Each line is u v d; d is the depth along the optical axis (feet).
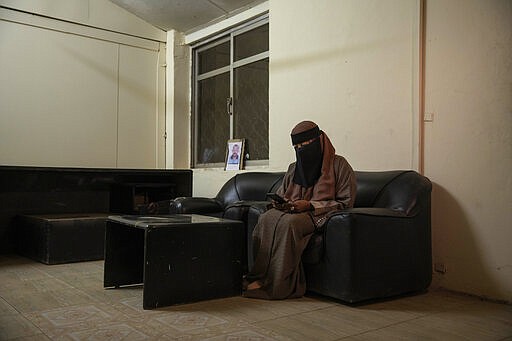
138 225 8.39
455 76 9.82
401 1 10.87
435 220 10.12
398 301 8.96
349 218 8.34
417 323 7.49
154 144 18.88
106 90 17.62
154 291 8.15
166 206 15.46
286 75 14.06
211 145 18.48
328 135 12.68
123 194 16.49
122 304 8.43
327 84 12.73
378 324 7.41
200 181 17.67
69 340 6.48
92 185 16.96
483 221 9.34
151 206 15.23
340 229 8.46
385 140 11.19
